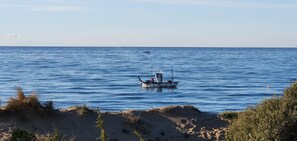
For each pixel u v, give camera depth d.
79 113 26.44
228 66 167.62
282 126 15.23
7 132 23.38
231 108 58.84
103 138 12.15
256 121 15.93
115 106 59.56
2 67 143.38
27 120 24.86
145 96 73.25
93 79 103.75
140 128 26.17
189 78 110.69
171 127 27.06
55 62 185.25
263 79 106.94
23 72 121.62
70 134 24.30
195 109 30.09
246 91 81.00
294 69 149.12
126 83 95.62
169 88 86.81
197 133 26.23
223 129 26.56
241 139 15.94
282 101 15.96
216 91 81.38
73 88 82.25
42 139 19.19
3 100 56.75
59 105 58.31
